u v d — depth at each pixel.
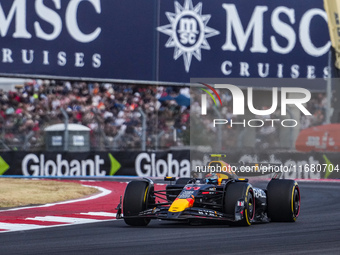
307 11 106.94
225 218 34.12
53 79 89.19
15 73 86.94
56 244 29.02
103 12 92.50
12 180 70.19
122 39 93.69
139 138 90.56
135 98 104.00
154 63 95.62
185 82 97.81
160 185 72.81
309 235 32.16
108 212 45.28
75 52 90.69
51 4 89.25
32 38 88.00
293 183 38.91
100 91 102.75
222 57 100.56
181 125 102.75
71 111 100.56
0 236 32.16
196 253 26.17
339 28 108.19
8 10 86.88
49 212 45.06
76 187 65.19
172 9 96.88
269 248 27.58
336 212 45.66
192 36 98.25
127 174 83.19
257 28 103.31
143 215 34.88
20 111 98.56
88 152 82.69
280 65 104.81
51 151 81.00
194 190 35.19
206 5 99.62
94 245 28.64
